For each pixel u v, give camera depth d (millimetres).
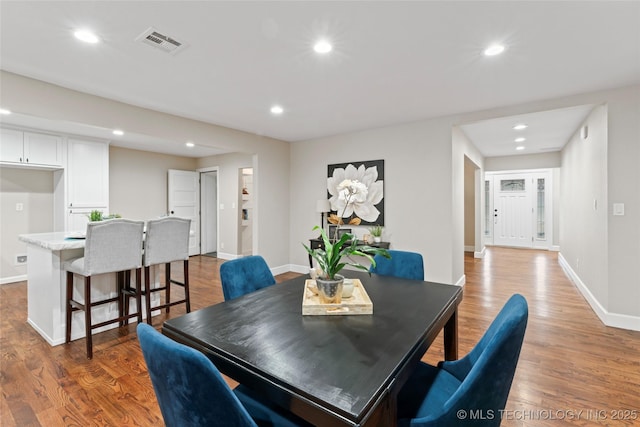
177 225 3020
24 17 1806
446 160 3875
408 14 1805
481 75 2639
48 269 2648
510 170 7199
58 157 4637
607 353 2426
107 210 5145
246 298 1684
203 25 1908
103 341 2680
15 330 2891
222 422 781
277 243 5273
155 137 3605
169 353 759
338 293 1481
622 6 1726
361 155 4613
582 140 4051
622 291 2922
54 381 2074
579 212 4324
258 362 1002
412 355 1085
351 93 3057
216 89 2941
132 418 1727
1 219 4551
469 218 7781
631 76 2650
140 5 1706
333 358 1026
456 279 4117
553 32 1987
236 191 6469
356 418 751
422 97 3168
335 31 1981
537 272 5316
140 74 2604
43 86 2729
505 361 940
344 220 4785
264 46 2164
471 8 1751
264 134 4855
